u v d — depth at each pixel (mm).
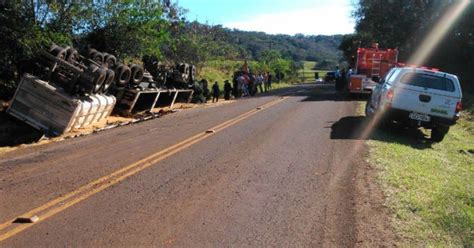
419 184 8602
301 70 122562
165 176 8391
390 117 14508
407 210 6949
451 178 9812
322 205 6973
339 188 7883
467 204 8117
